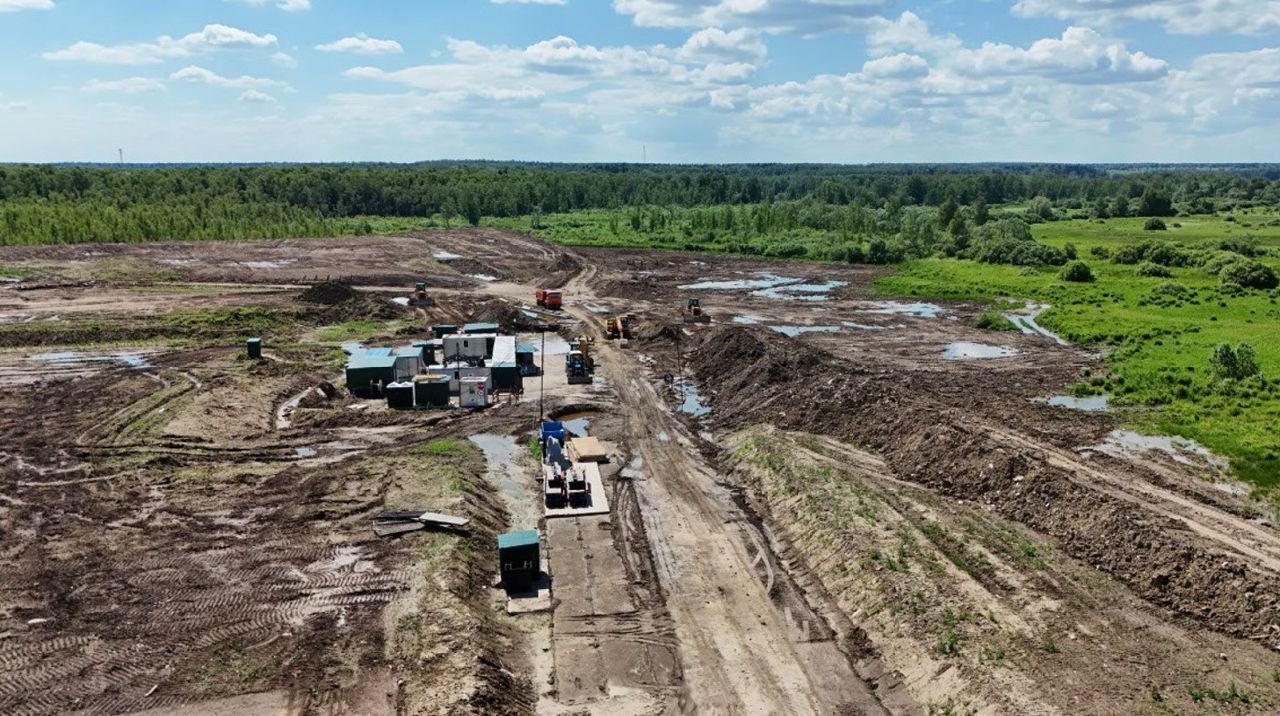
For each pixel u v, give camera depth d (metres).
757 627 26.98
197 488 37.41
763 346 56.31
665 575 30.39
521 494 37.94
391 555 31.03
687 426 47.72
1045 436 42.03
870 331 72.38
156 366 57.28
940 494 35.91
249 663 24.44
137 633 25.92
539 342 68.62
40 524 33.53
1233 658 23.41
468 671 23.33
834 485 35.88
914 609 25.97
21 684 23.39
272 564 30.39
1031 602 26.47
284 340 67.25
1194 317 72.88
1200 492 34.84
